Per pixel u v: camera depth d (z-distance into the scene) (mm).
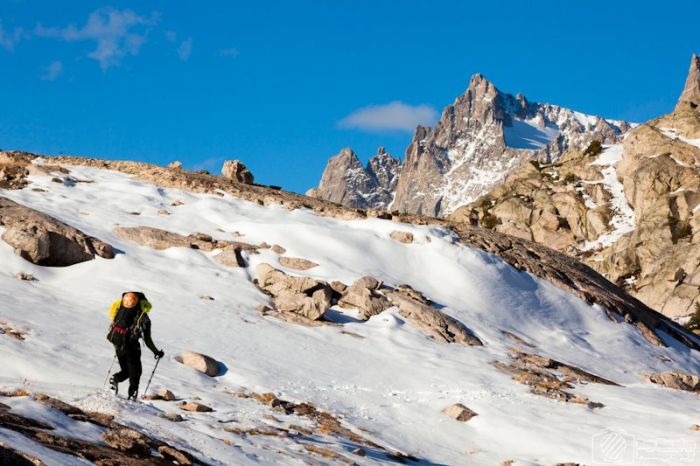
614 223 96438
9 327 18281
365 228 37500
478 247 38938
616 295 41375
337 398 19047
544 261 41344
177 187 40812
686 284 78312
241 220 36156
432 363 24156
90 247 28312
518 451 16734
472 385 21938
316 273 31266
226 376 19188
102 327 20656
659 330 39594
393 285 31578
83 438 9023
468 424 18375
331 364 22328
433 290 32969
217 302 26516
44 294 23766
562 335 32938
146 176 42062
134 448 9188
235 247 31922
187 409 14289
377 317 28391
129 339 13086
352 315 28375
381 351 24812
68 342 18219
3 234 26797
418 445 16406
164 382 16734
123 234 31625
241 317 25375
